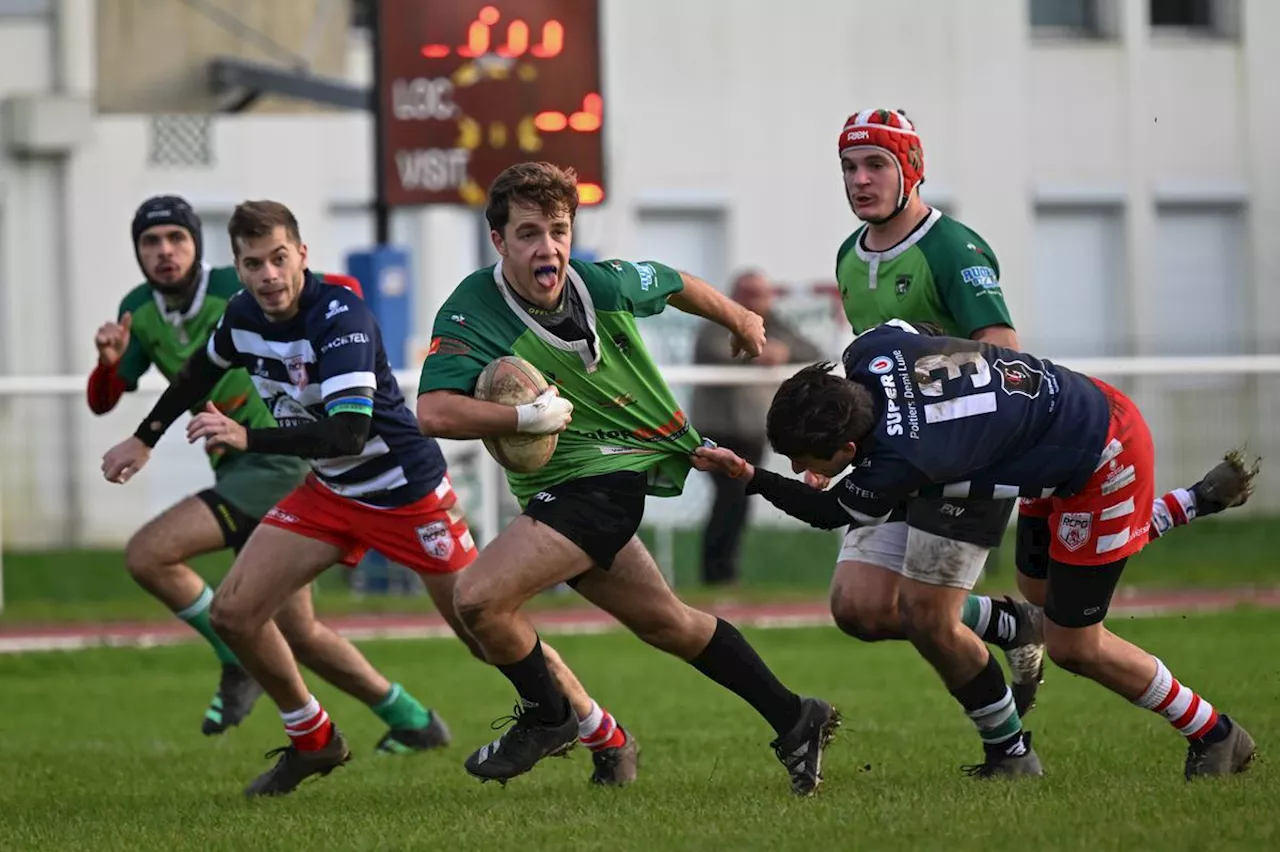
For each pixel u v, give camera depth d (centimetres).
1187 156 7738
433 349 2086
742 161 7344
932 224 2309
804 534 5128
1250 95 7781
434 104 4784
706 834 1841
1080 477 2052
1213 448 5256
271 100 5756
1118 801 1930
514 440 2064
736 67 7325
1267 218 7819
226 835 1977
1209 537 5347
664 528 4988
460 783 2442
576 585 2192
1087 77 7631
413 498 2462
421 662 4056
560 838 1861
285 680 2381
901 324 2050
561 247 2047
